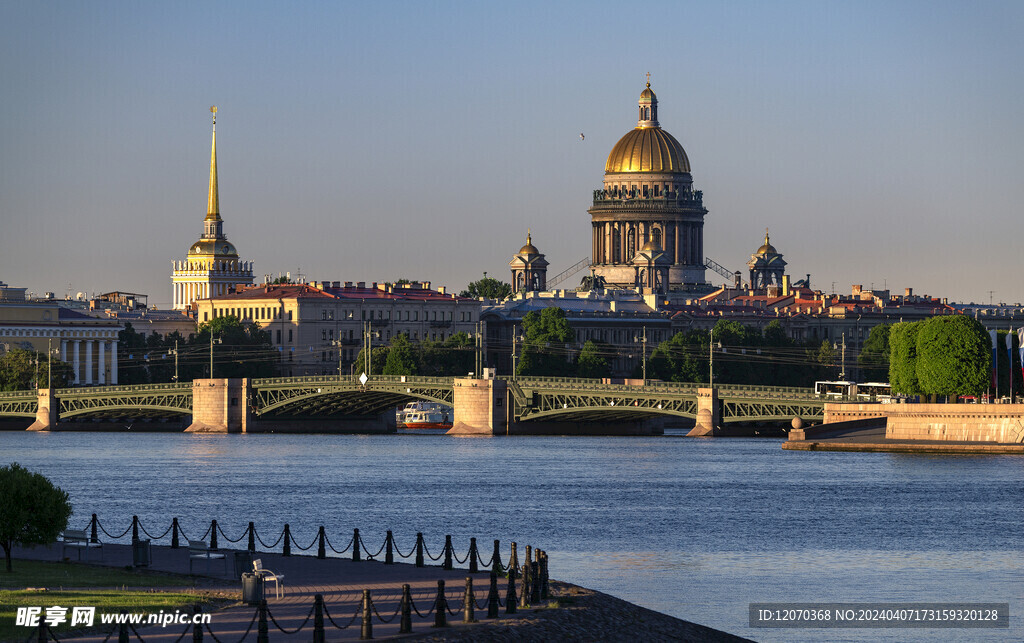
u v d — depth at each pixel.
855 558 143.75
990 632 112.94
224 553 112.50
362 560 118.50
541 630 91.56
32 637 83.94
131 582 103.25
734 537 156.88
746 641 104.12
